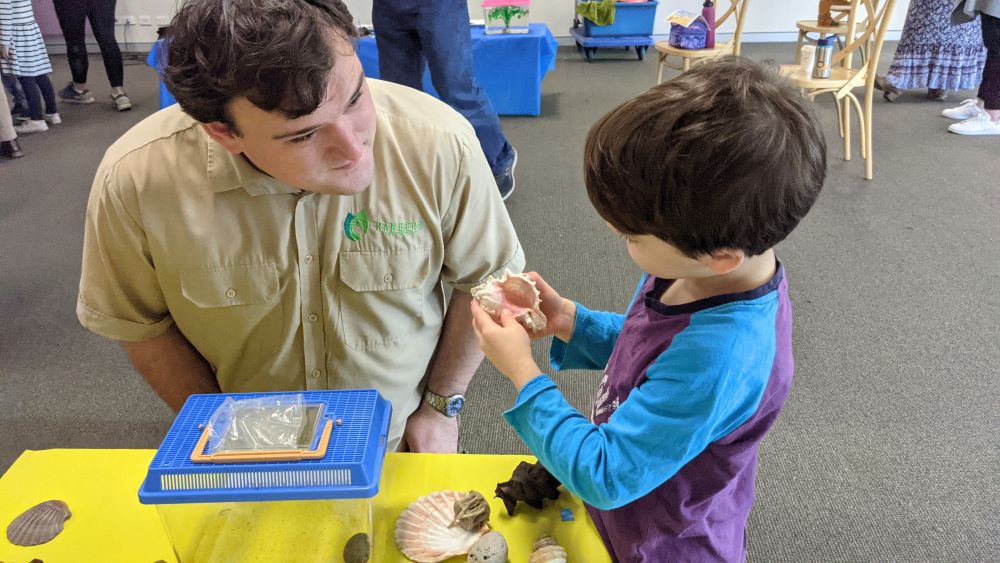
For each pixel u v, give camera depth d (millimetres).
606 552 853
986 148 3779
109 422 1995
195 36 674
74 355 2264
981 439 1861
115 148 955
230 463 712
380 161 976
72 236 2977
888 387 2051
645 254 690
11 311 2479
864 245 2811
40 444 1916
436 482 940
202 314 1026
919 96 4723
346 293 1033
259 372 1110
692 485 759
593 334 950
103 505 903
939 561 1558
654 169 608
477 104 3023
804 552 1588
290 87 676
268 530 754
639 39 5703
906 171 3508
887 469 1786
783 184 609
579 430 707
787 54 5734
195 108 718
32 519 864
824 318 2359
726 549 845
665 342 722
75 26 4551
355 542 767
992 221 2979
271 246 970
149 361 1110
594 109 4633
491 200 1081
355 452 724
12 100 4199
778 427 1924
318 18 694
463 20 2889
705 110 601
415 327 1123
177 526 751
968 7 3715
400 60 3045
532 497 883
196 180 917
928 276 2584
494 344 795
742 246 633
